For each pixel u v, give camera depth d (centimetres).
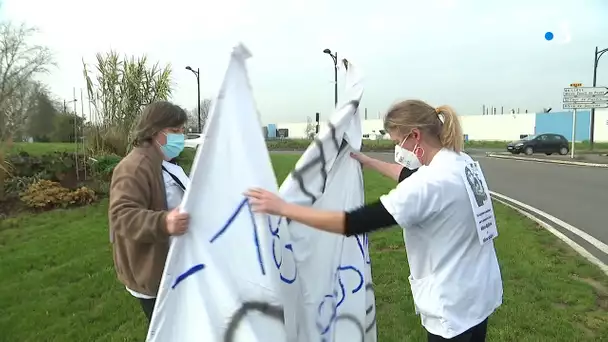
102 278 473
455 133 203
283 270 198
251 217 185
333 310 224
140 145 228
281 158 2105
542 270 482
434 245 196
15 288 446
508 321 365
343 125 230
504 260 517
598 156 2498
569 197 1044
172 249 184
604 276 467
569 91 2402
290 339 195
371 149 3422
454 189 191
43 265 518
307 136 5216
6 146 978
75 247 586
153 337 183
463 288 196
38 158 1106
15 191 898
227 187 186
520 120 5497
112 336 354
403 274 480
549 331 348
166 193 233
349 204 239
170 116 229
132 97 1245
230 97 188
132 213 197
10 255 550
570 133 5075
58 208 851
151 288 219
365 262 239
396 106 212
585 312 382
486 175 1578
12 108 1324
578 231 678
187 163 1442
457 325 194
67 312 396
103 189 991
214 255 184
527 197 1059
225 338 181
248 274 183
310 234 215
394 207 183
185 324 184
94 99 1238
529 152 2841
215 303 182
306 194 220
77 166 1081
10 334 355
